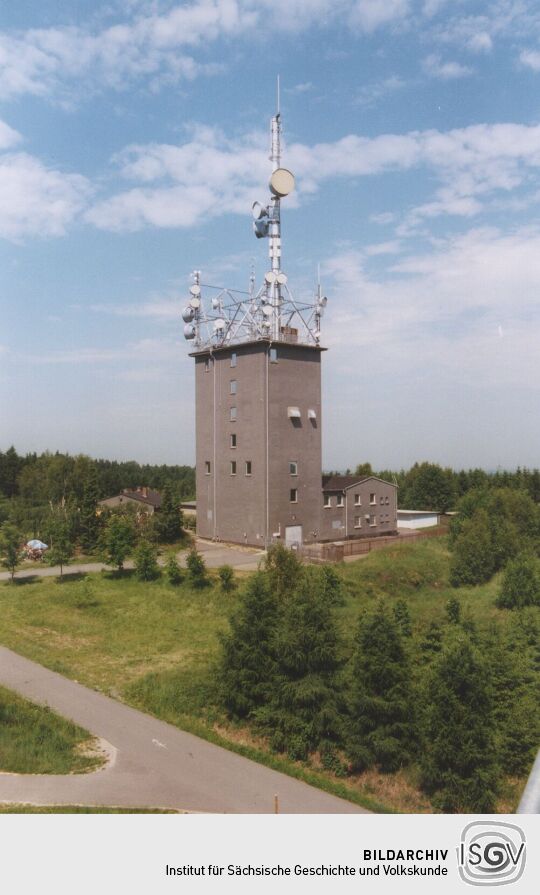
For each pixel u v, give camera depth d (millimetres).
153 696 21641
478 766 15461
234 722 20109
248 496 51438
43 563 45812
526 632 25344
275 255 52375
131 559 46281
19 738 17516
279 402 51031
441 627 24234
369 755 17125
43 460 112000
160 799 14648
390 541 51531
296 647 18891
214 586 37219
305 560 45188
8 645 27672
